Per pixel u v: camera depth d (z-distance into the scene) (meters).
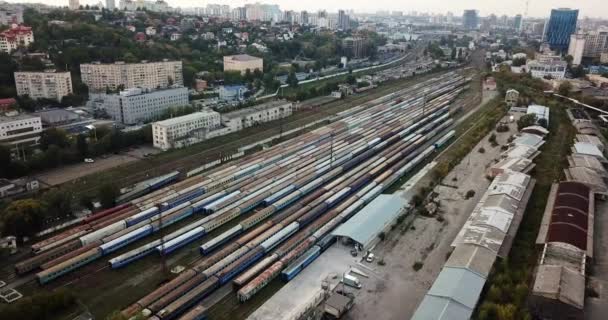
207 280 124.88
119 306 118.00
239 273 132.88
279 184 193.25
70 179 197.88
